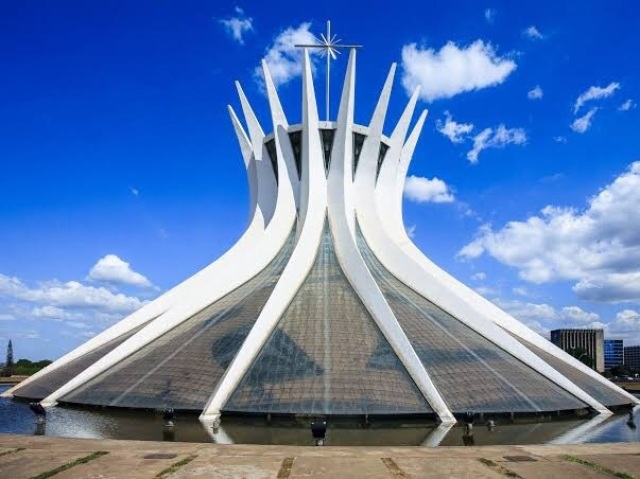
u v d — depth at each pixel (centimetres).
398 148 3681
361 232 3484
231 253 3500
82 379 2481
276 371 2264
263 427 1939
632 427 2077
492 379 2348
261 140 3712
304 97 3441
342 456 1370
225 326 2689
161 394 2242
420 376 2206
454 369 2367
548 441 1806
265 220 3594
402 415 2050
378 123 3534
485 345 2652
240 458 1336
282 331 2550
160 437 1784
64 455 1361
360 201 3547
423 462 1318
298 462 1298
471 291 3403
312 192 3397
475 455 1408
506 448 1509
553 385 2441
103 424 1991
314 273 3089
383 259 3331
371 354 2378
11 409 2333
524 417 2189
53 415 2173
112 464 1270
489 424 2014
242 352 2292
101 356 2766
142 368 2483
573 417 2288
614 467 1298
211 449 1440
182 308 2939
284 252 3353
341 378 2206
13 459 1320
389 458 1356
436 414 2067
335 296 2848
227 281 3133
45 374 2847
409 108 3697
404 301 2925
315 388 2148
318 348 2402
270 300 2600
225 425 1972
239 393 2158
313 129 3419
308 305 2777
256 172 3716
